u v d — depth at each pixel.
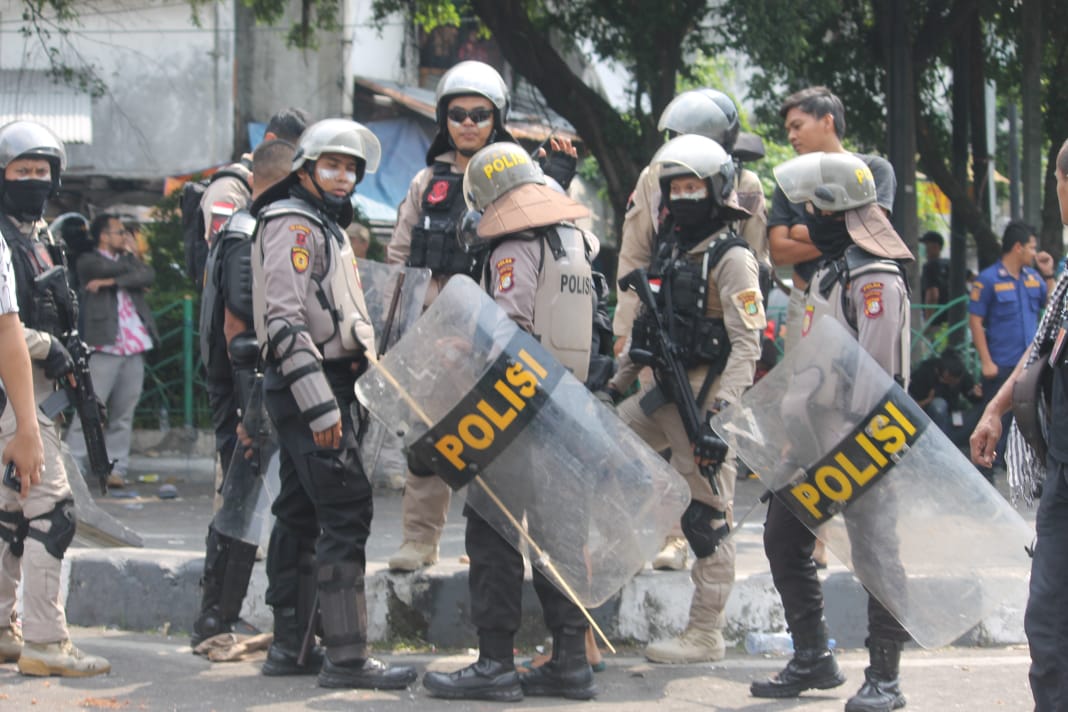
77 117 16.30
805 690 4.80
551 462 4.47
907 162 12.34
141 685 4.75
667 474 4.51
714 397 4.92
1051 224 13.42
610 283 13.72
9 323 4.41
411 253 5.45
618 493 4.50
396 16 20.09
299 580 4.93
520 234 4.63
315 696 4.64
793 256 5.81
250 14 18.86
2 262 4.39
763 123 13.64
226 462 5.43
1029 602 3.73
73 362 4.99
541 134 18.17
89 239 9.78
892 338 4.49
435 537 5.56
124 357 9.77
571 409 4.48
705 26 12.44
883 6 12.57
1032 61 12.82
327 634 4.73
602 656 5.33
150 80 18.23
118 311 9.76
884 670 4.54
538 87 13.02
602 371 4.86
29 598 4.81
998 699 4.73
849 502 4.38
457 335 4.43
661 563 5.68
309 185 4.75
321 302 4.63
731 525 5.20
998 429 4.15
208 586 5.24
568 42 13.48
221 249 5.26
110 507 9.06
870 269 4.54
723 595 5.20
